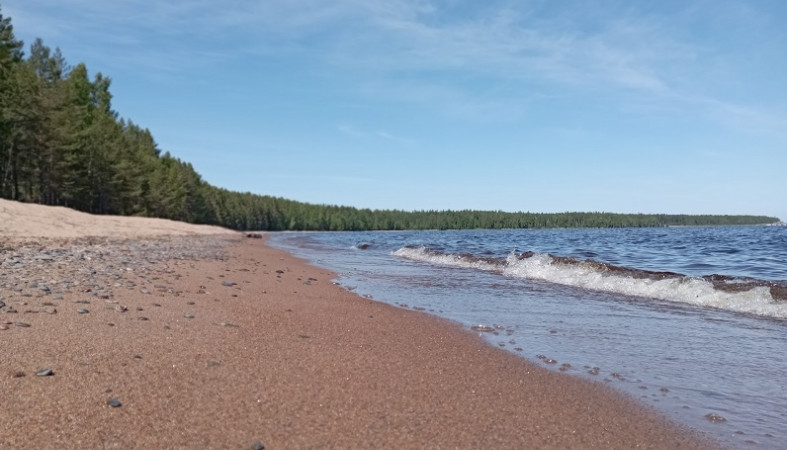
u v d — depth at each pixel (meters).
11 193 58.16
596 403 4.77
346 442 3.71
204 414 4.00
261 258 22.23
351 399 4.57
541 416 4.42
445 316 9.02
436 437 3.90
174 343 5.85
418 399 4.70
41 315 6.62
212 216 118.19
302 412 4.20
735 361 6.16
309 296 10.80
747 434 4.11
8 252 15.45
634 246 32.47
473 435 3.97
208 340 6.13
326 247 38.16
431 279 15.05
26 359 4.80
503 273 16.88
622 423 4.30
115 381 4.48
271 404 4.30
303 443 3.65
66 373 4.55
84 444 3.38
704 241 38.50
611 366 5.96
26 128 52.75
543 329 7.96
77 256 15.58
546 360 6.18
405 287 13.15
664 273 13.45
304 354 5.91
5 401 3.89
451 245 36.28
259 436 3.70
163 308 7.88
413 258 24.89
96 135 65.19
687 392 5.08
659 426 4.25
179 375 4.78
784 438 4.03
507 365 5.95
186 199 99.19
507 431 4.08
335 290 12.15
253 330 6.91
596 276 13.66
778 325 8.26
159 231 47.09
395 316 8.85
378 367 5.61
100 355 5.13
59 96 56.88
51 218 32.69
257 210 144.50
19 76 51.25
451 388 5.05
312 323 7.78
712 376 5.59
